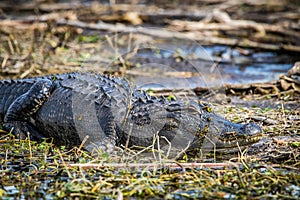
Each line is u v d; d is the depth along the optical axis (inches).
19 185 531.2
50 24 1269.7
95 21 1376.7
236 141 603.5
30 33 1253.1
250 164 574.2
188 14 1482.5
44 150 628.7
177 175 540.1
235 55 1207.6
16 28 1291.8
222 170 555.5
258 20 1493.6
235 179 530.9
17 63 1050.1
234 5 1626.5
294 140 639.8
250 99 865.5
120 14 1437.0
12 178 549.0
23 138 684.7
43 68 1019.9
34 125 706.2
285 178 536.4
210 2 1658.5
